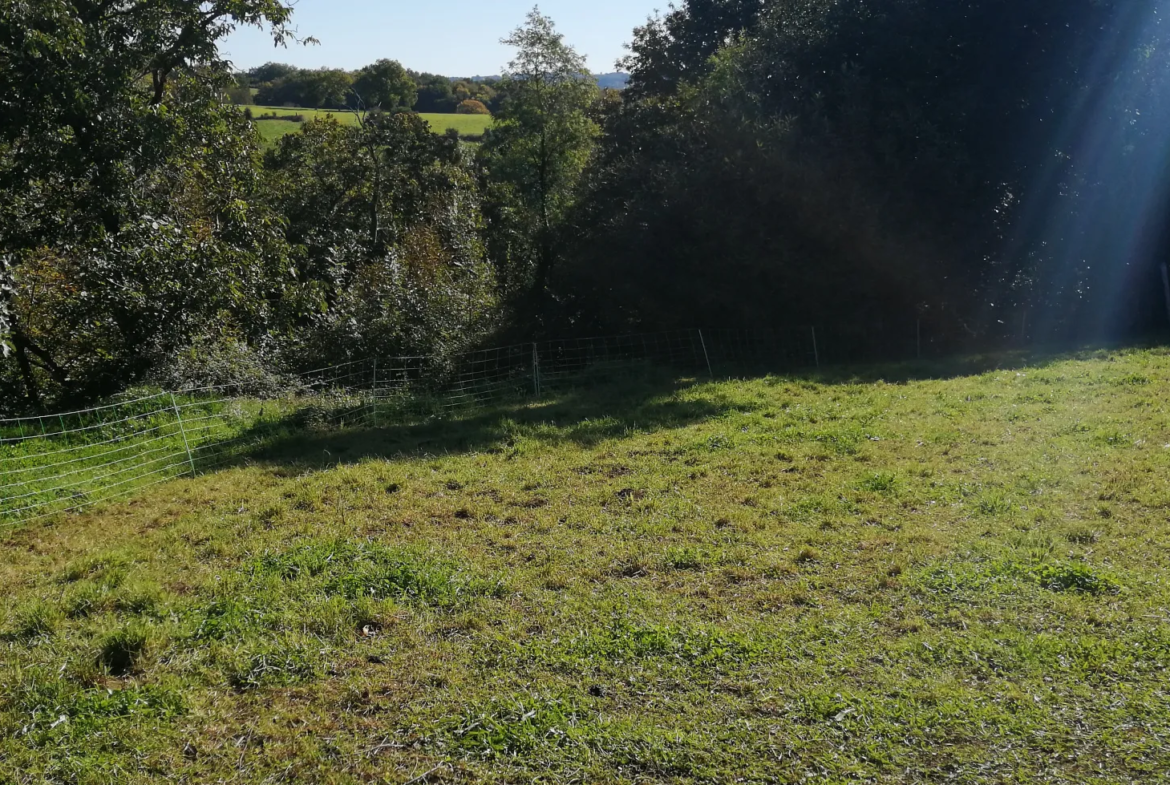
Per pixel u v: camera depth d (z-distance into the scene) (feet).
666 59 103.76
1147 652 15.72
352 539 23.89
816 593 19.33
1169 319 62.44
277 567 21.54
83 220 51.42
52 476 31.58
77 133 49.83
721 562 21.48
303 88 178.70
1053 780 12.64
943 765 13.12
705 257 59.21
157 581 21.12
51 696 15.48
